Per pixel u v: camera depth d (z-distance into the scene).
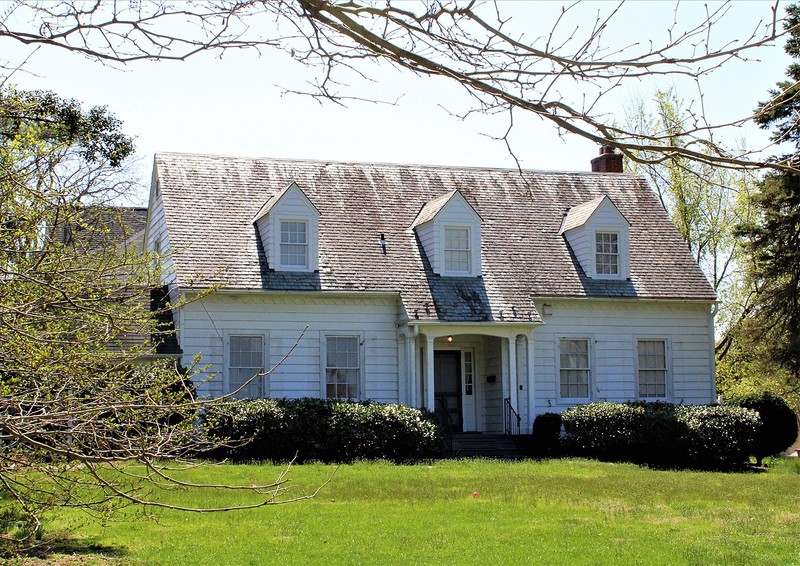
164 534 13.53
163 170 28.94
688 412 26.28
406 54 5.50
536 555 12.42
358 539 13.37
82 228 9.33
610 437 26.61
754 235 32.94
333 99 5.89
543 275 29.81
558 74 5.40
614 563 11.98
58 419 6.56
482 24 5.35
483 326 27.84
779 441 27.11
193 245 26.94
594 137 5.41
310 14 5.54
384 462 23.66
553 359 29.53
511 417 28.19
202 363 25.95
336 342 27.53
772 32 4.96
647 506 16.91
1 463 7.24
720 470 25.42
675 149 5.25
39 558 11.31
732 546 13.16
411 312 27.12
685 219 41.69
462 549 12.75
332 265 27.83
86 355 7.13
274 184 29.83
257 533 13.74
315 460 23.97
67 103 17.80
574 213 31.78
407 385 27.70
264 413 24.03
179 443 7.83
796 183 30.92
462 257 29.03
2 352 6.87
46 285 6.54
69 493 8.22
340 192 30.36
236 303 26.59
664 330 30.73
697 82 5.24
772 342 33.78
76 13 5.66
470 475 21.12
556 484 19.59
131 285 8.72
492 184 32.66
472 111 5.74
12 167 7.29
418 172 32.19
